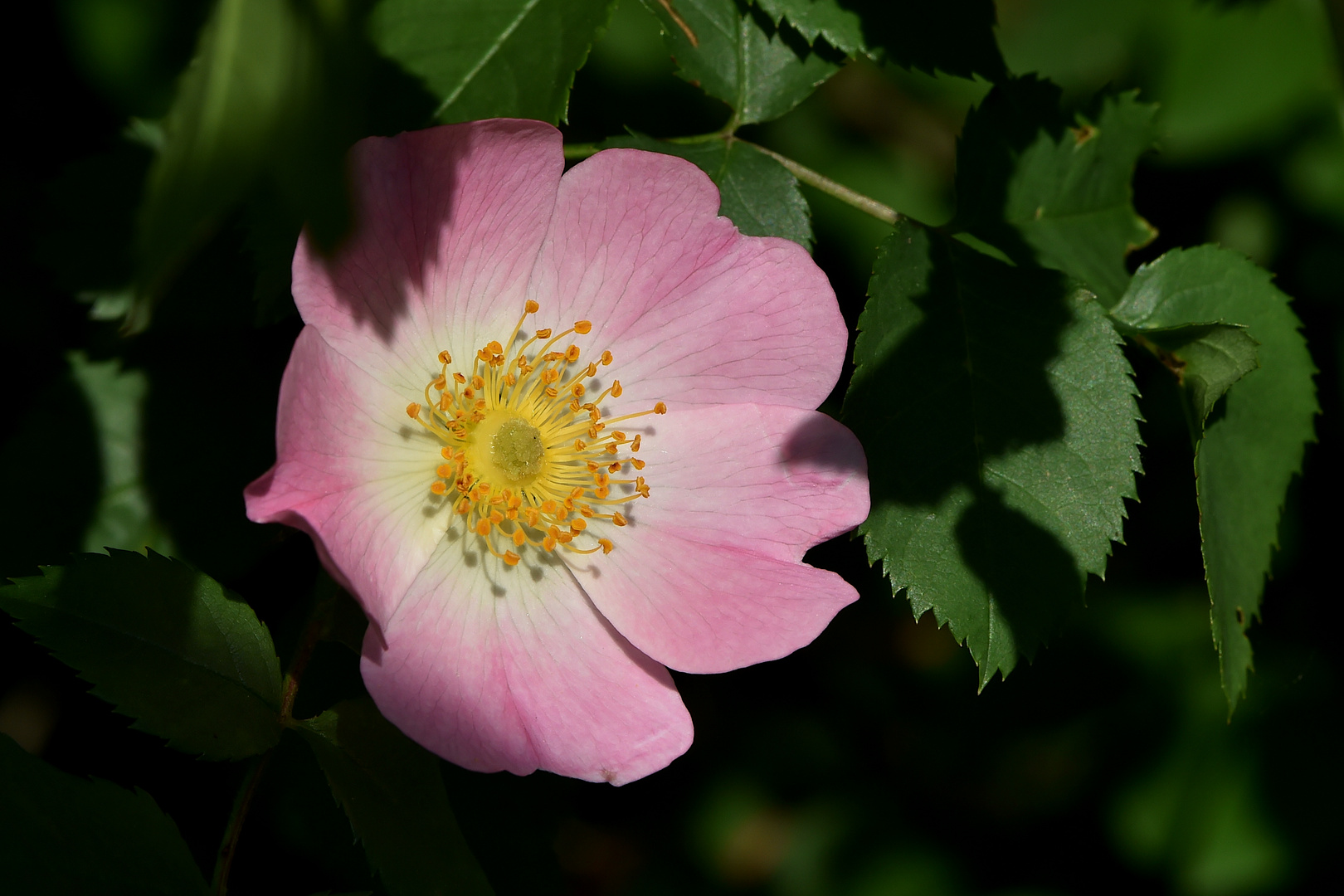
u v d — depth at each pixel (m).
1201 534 0.36
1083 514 0.35
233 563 0.36
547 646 0.35
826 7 0.36
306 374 0.34
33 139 0.37
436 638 0.35
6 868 0.33
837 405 0.37
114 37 0.37
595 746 0.35
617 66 0.39
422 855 0.34
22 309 0.37
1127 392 0.36
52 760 0.37
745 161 0.36
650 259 0.35
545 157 0.35
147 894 0.34
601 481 0.36
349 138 0.32
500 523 0.36
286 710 0.34
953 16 0.36
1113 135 0.37
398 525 0.35
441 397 0.35
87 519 0.36
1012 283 0.36
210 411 0.37
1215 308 0.37
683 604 0.35
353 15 0.32
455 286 0.35
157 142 0.36
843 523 0.35
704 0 0.36
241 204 0.35
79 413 0.36
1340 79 0.39
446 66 0.35
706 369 0.36
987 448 0.35
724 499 0.36
